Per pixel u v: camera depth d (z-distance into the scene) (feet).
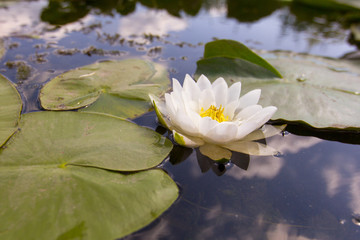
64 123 1.51
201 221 1.29
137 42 2.41
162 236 1.24
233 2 4.26
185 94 1.59
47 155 1.39
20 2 3.31
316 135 1.65
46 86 1.72
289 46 2.67
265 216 1.32
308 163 1.51
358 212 1.36
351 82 1.92
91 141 1.46
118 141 1.47
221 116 1.60
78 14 3.04
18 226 1.20
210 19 3.39
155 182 1.36
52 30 2.52
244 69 1.94
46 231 1.20
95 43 2.35
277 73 1.91
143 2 3.74
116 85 1.78
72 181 1.31
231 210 1.32
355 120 1.66
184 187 1.37
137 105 1.68
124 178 1.36
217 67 1.96
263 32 3.05
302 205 1.36
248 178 1.43
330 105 1.73
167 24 2.99
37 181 1.30
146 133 1.52
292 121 1.65
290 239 1.28
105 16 3.05
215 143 1.52
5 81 1.71
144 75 1.90
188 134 1.54
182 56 2.24
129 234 1.24
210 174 1.43
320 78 1.93
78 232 1.21
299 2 4.27
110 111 1.63
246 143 1.54
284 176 1.45
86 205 1.26
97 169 1.37
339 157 1.54
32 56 2.09
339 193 1.41
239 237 1.26
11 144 1.41
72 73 1.83
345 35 3.09
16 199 1.25
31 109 1.61
